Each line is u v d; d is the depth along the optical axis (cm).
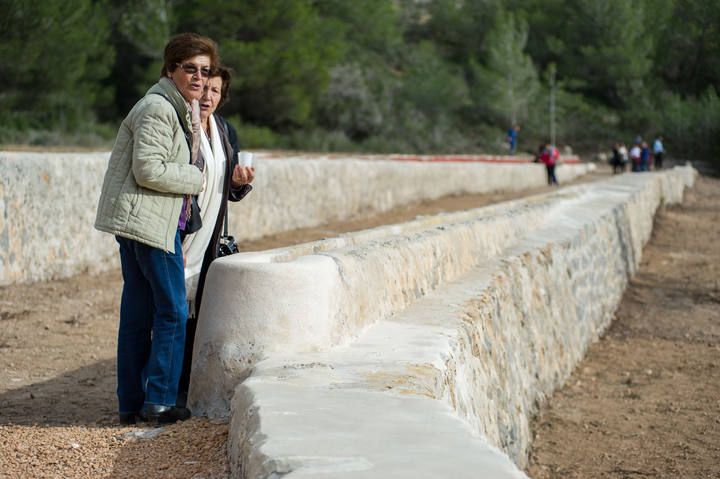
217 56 430
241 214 1246
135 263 423
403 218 1738
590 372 1025
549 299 929
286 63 4338
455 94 6944
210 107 438
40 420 452
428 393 349
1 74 3098
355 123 5459
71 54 3241
